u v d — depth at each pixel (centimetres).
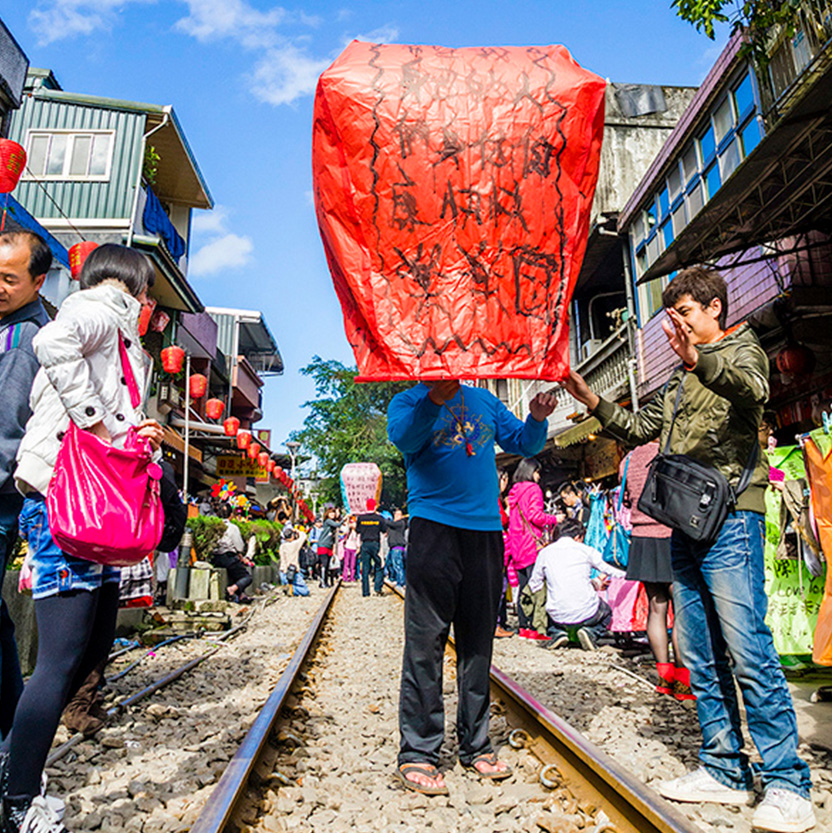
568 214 270
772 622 527
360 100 256
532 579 763
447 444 334
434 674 326
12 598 516
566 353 279
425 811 290
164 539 357
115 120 1653
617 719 427
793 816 251
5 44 1055
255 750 324
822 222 758
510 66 267
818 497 342
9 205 1056
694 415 302
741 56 770
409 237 264
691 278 308
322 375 3531
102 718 404
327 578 2094
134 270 288
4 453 240
